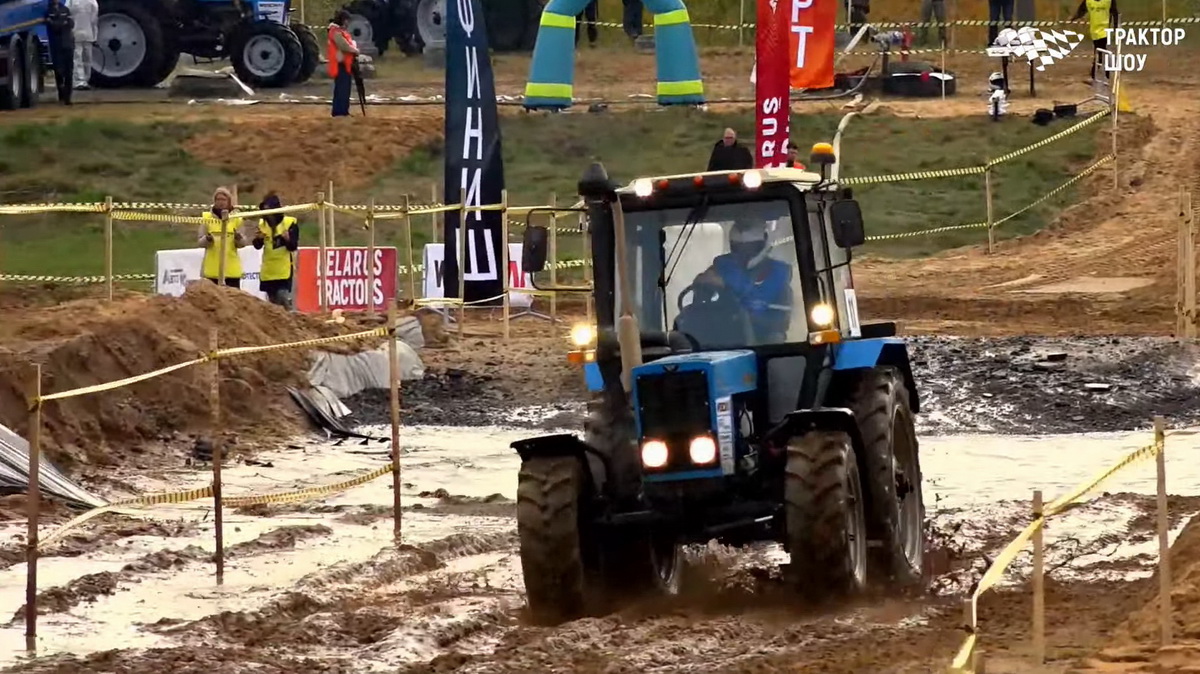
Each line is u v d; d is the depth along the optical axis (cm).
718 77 18525
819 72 10244
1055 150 15350
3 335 7538
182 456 7194
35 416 4006
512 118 16388
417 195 14775
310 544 5381
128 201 14225
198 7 17225
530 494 4106
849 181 13350
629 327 4169
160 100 17000
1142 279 11994
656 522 4153
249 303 8712
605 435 4262
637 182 4375
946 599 4303
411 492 6531
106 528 5600
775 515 4131
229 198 9469
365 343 8950
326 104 16912
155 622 4194
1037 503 3150
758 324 4341
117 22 17025
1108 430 7838
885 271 12962
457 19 9750
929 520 5516
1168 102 16988
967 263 13112
